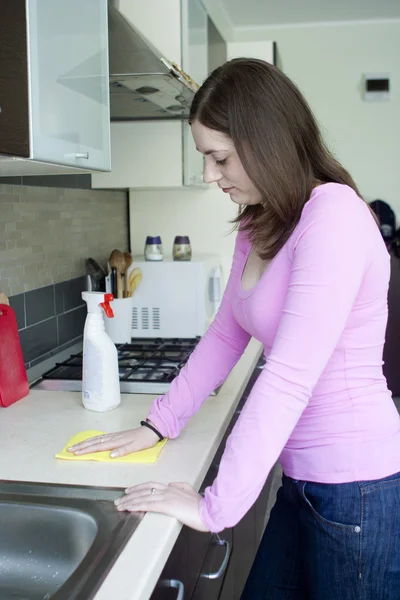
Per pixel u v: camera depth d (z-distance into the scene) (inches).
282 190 41.2
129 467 47.5
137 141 100.6
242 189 44.3
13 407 62.6
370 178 187.0
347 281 37.7
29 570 41.8
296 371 37.5
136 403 63.5
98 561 34.7
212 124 41.8
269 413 37.5
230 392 67.2
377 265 40.6
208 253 122.3
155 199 122.2
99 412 60.7
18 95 43.4
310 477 43.3
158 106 85.9
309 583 45.6
